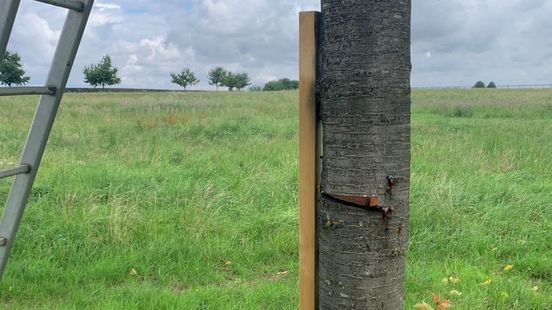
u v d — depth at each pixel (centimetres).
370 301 171
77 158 843
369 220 167
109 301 346
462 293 375
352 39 162
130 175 683
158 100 2747
